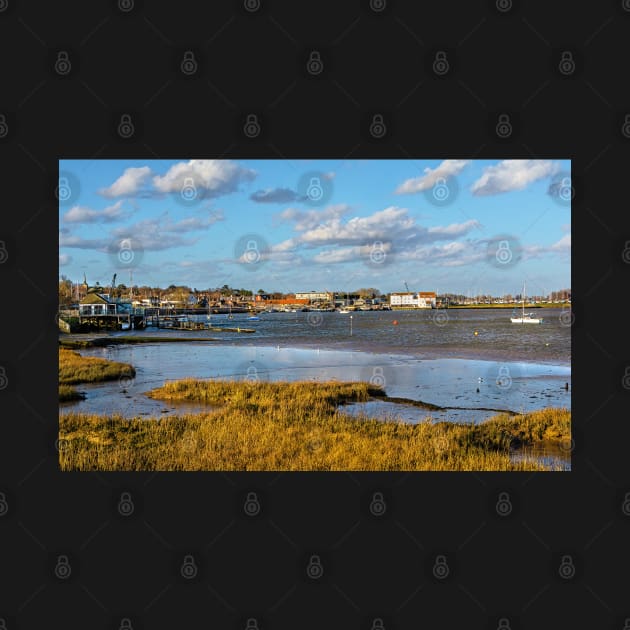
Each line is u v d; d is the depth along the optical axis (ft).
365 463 37.73
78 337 197.06
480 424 50.80
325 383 78.07
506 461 39.04
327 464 37.60
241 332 241.14
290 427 47.09
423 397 71.67
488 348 148.25
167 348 161.17
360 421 51.78
